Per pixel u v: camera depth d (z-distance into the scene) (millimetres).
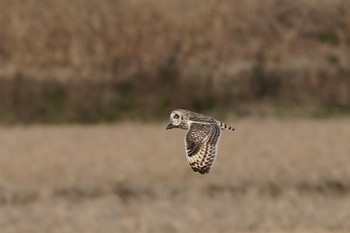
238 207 21781
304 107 38656
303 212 21219
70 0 45969
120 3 46000
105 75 41156
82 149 29578
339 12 46562
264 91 39875
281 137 31344
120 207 22000
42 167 26797
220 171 25875
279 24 45625
